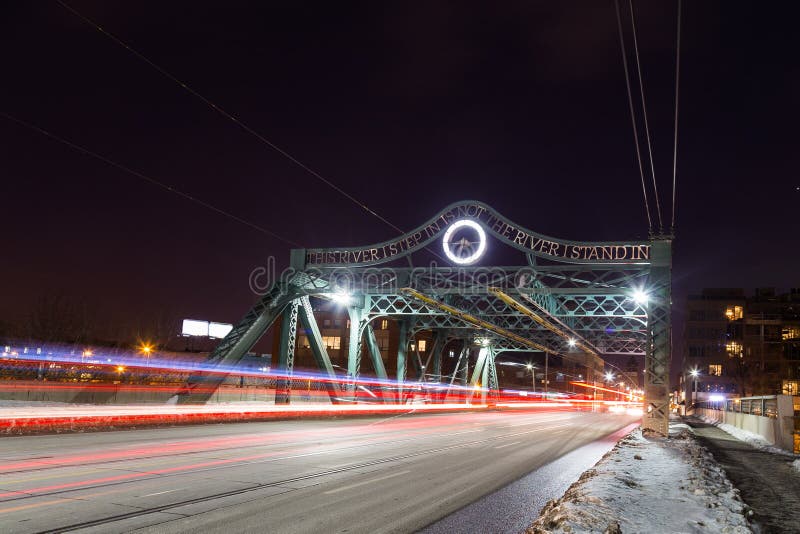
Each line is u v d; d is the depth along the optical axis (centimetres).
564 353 7319
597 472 1306
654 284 2956
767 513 1004
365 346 8475
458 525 891
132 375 4678
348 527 848
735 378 9325
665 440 2470
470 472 1488
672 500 1005
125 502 941
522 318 4356
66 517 830
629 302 3359
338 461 1569
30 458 1384
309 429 2664
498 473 1491
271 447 1833
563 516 807
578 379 14375
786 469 1642
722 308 9825
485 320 4203
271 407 3209
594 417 6141
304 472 1343
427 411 5372
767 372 9369
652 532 771
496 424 3925
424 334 8469
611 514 840
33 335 6294
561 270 3241
